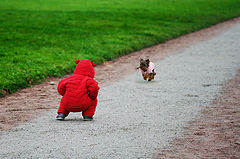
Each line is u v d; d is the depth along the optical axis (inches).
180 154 614.2
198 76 1344.7
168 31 2741.1
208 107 928.9
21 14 3499.0
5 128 773.3
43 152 629.6
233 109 903.7
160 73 1422.2
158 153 619.8
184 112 884.6
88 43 2096.5
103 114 875.4
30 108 948.6
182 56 1849.2
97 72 1481.3
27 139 698.2
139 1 5354.3
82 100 799.7
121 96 1063.0
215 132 727.1
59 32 2498.8
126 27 2832.2
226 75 1353.3
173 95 1066.1
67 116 875.4
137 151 629.6
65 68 1477.6
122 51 1961.1
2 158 606.5
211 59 1739.7
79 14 3619.6
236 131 730.2
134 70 1521.9
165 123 794.8
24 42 2071.9
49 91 1159.6
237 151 624.4
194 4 5088.6
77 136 710.5
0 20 3006.9
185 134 718.5
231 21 3725.4
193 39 2539.4
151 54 1950.1
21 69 1378.0
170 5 4872.0
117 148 644.7
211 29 3125.0
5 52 1748.3
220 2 5442.9
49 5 4552.2
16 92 1146.0
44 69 1401.3
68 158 601.9
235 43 2304.4
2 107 961.5
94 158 601.0
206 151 626.2
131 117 844.6
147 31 2647.6
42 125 789.9
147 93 1096.8
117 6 4576.8
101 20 3213.6
